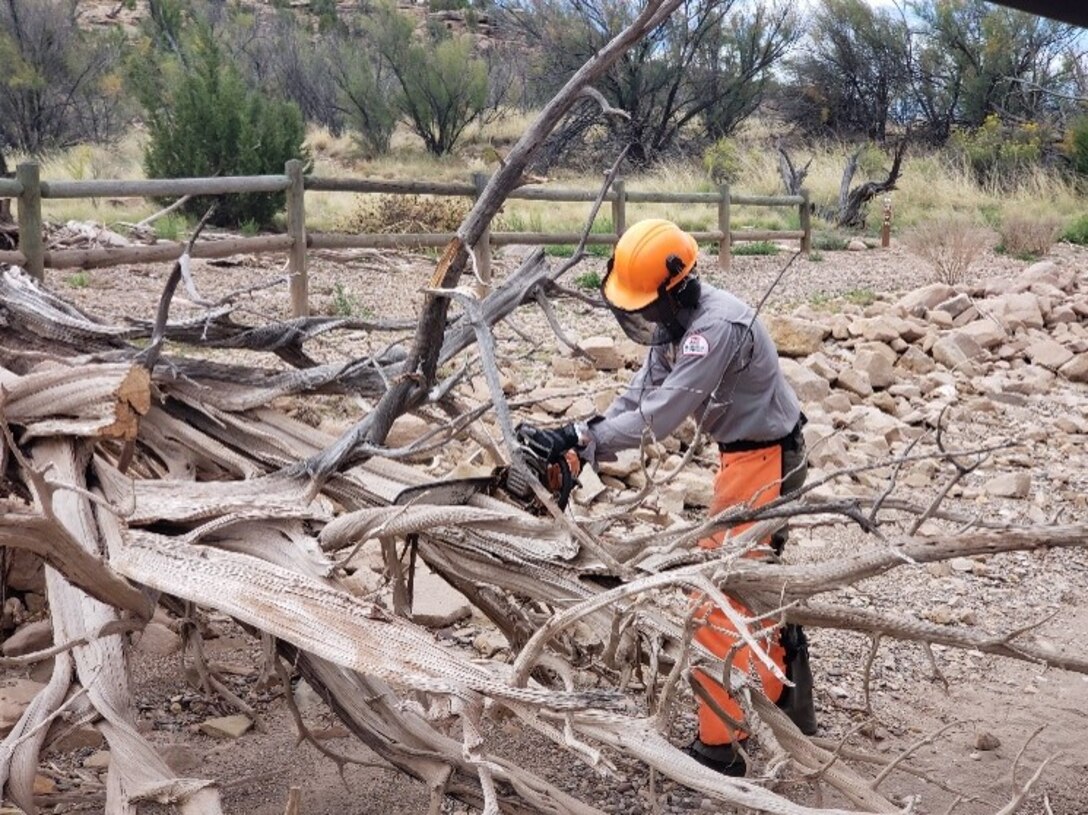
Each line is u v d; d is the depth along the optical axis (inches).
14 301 166.7
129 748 113.3
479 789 121.8
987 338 428.5
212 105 709.3
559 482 138.2
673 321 149.8
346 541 129.6
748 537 135.1
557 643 141.2
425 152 1270.9
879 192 890.7
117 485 136.7
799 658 166.7
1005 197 958.4
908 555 120.0
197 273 457.1
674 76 1190.3
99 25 1760.6
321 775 155.0
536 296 158.1
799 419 158.4
